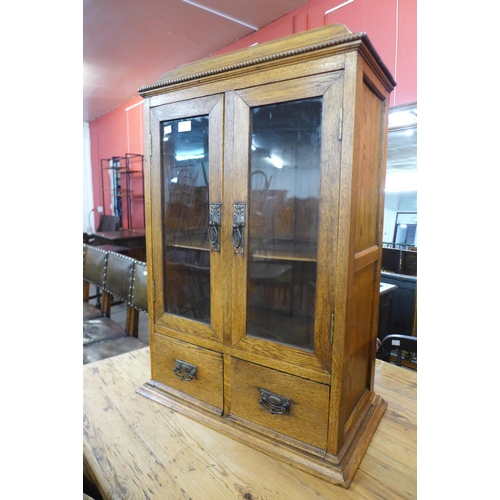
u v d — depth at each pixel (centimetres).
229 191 90
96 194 629
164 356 111
